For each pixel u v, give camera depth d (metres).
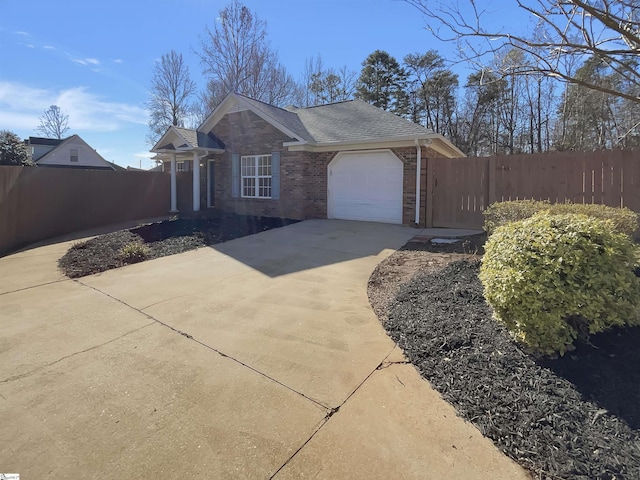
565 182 8.53
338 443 2.28
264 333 3.85
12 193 9.24
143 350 3.50
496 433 2.32
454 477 2.01
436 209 10.33
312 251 7.69
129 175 13.95
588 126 18.95
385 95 30.64
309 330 3.91
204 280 5.81
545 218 3.49
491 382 2.76
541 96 24.45
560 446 2.15
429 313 4.01
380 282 5.53
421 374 3.04
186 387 2.88
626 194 7.88
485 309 3.91
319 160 12.66
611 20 2.57
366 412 2.57
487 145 28.81
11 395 2.79
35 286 5.66
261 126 13.59
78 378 3.02
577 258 2.96
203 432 2.37
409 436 2.33
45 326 4.10
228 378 3.01
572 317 3.05
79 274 6.30
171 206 15.52
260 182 13.94
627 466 1.98
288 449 2.22
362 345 3.57
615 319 2.88
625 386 2.55
